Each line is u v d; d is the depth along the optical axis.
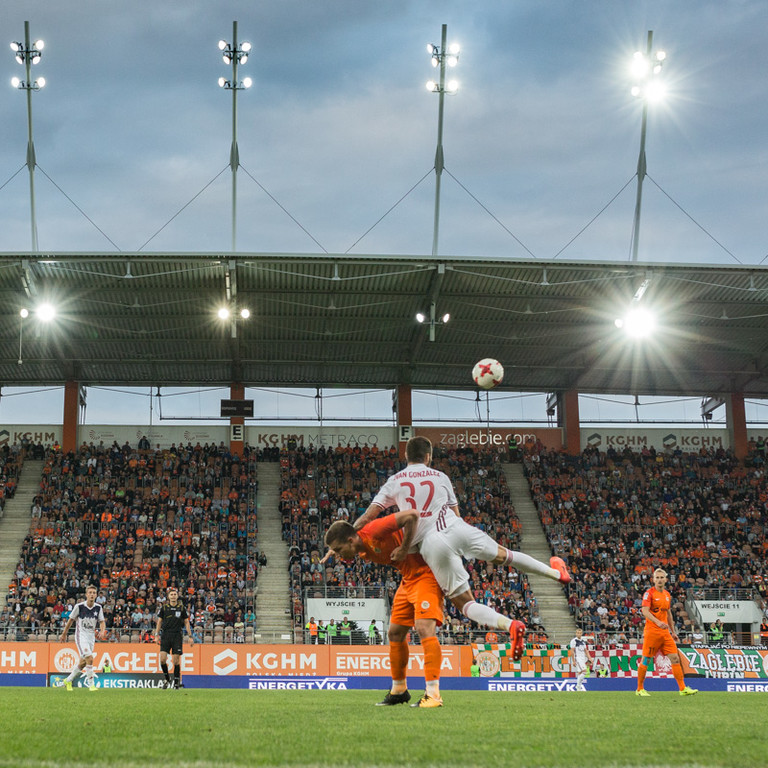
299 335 40.22
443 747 4.87
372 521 8.09
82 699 12.77
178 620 20.70
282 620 35.62
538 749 4.83
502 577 37.50
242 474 43.38
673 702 13.79
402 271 33.53
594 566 39.19
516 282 34.97
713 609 36.44
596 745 5.04
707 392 47.12
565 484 44.28
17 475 42.81
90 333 39.72
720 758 4.56
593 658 28.28
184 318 38.16
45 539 38.06
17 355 41.94
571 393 46.50
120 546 38.06
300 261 32.53
